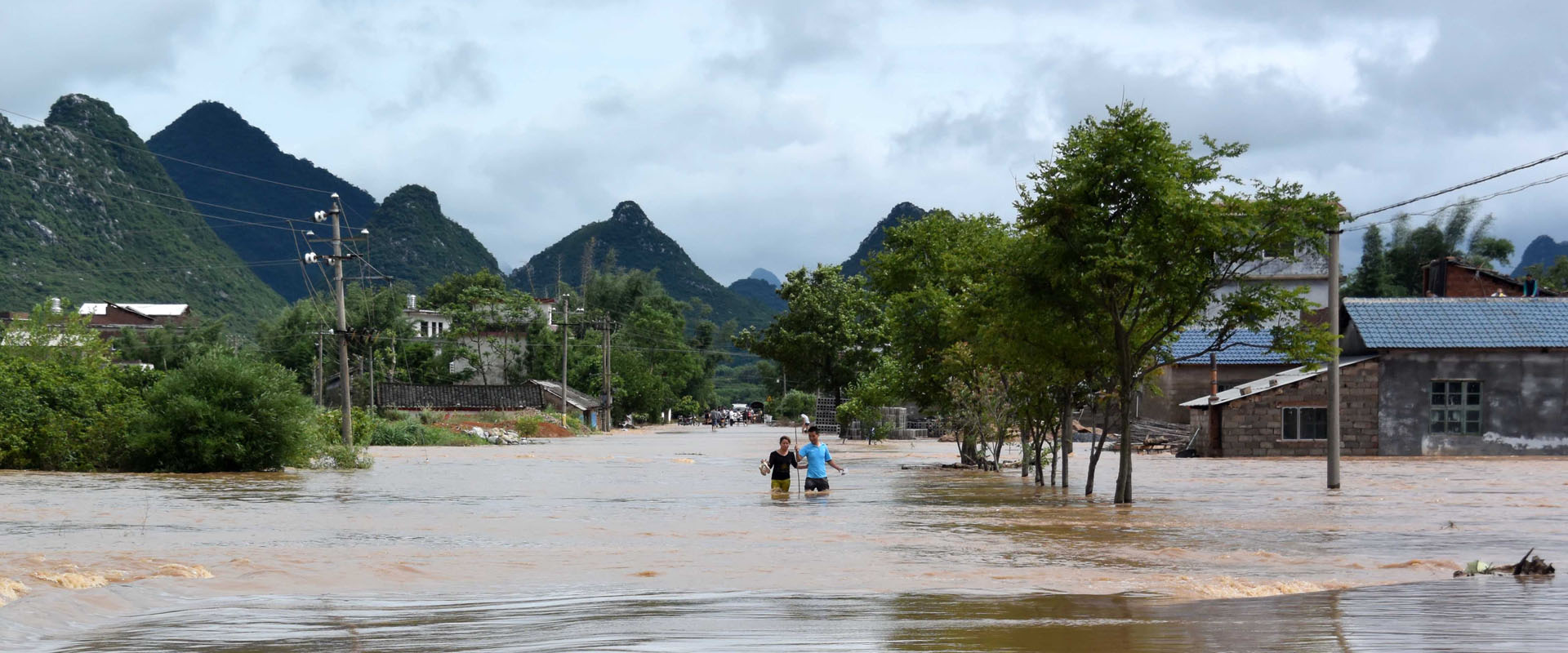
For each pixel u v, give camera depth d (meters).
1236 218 20.27
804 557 12.99
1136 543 14.47
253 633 7.91
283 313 115.88
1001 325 23.38
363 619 8.56
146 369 39.97
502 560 12.59
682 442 66.94
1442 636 7.56
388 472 33.16
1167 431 50.94
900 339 37.03
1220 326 21.98
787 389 143.00
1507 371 44.34
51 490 24.23
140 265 162.38
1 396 32.66
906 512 19.61
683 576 11.27
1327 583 10.66
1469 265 64.81
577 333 125.44
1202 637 7.59
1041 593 10.06
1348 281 94.31
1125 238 20.80
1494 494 23.66
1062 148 21.55
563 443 63.72
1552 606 8.98
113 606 9.15
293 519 17.78
